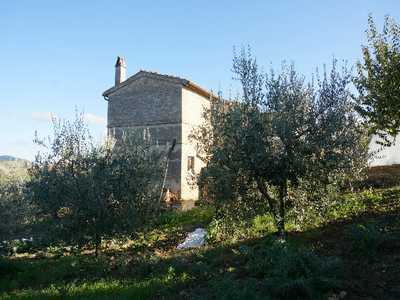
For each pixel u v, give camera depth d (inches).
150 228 512.1
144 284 330.0
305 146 365.1
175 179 1070.4
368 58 561.6
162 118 1110.4
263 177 383.2
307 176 378.3
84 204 445.7
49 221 476.7
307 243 377.7
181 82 1097.4
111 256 496.4
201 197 436.5
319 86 386.3
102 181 448.1
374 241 316.5
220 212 421.4
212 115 415.5
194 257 412.8
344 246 345.4
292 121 372.8
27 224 589.9
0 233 594.6
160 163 524.4
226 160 378.6
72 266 427.2
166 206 542.3
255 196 411.8
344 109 385.4
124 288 324.5
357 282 269.4
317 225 450.6
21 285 382.9
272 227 489.1
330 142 370.9
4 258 471.8
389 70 511.5
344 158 378.0
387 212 460.1
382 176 779.4
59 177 458.9
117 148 502.3
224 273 330.6
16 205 600.1
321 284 261.3
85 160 467.2
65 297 317.1
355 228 341.4
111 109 1178.0
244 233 468.8
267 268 309.3
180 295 299.1
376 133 580.7
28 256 557.6
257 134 368.2
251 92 391.2
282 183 383.9
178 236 607.5
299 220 410.9
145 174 485.7
